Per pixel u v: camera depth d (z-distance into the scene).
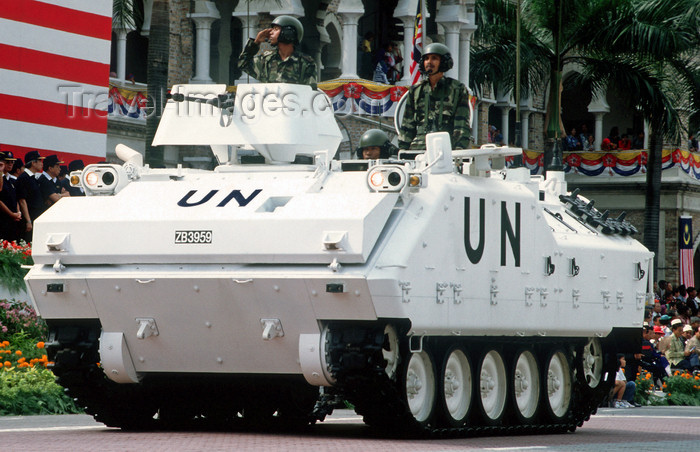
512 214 15.37
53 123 24.78
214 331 13.73
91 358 14.61
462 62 42.66
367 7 43.09
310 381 13.57
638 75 41.38
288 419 15.83
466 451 12.26
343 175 14.02
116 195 14.44
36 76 24.52
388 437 14.16
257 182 14.18
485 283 14.69
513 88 42.81
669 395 29.44
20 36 24.20
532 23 42.38
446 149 14.27
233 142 15.22
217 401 15.40
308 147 15.34
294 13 38.94
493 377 15.52
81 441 12.71
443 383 14.32
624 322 18.31
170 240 13.66
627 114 60.41
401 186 13.34
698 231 57.12
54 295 14.12
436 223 13.66
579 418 17.70
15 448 11.80
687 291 45.53
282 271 13.17
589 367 18.09
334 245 12.91
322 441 13.14
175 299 13.62
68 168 24.78
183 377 14.74
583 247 17.16
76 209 14.27
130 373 14.30
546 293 16.12
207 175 14.80
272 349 13.69
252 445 12.34
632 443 14.82
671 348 32.75
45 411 17.84
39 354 20.44
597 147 57.69
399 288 12.92
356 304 12.95
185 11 39.47
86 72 25.30
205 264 13.59
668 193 55.41
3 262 21.97
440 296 13.69
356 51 39.53
